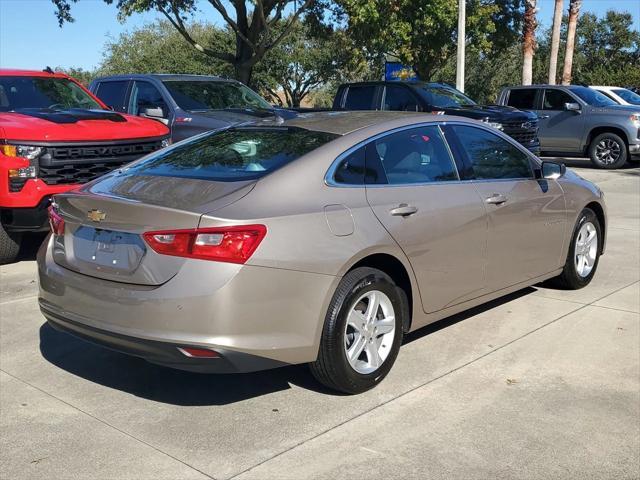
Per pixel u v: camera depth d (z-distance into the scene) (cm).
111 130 725
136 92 1045
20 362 466
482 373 447
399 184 442
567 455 349
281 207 376
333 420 385
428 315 460
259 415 392
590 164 1805
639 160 1730
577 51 4916
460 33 2047
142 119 812
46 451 352
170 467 337
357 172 423
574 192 598
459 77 2075
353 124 457
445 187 470
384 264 433
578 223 609
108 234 387
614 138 1662
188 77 1069
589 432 372
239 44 2369
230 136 475
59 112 754
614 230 909
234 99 1073
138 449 354
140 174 436
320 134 440
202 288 349
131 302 362
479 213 482
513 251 523
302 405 404
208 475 330
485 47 2859
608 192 1267
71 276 398
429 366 457
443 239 454
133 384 434
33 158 668
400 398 411
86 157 703
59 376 445
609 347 492
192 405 405
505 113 1324
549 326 534
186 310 350
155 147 775
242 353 355
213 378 443
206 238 352
